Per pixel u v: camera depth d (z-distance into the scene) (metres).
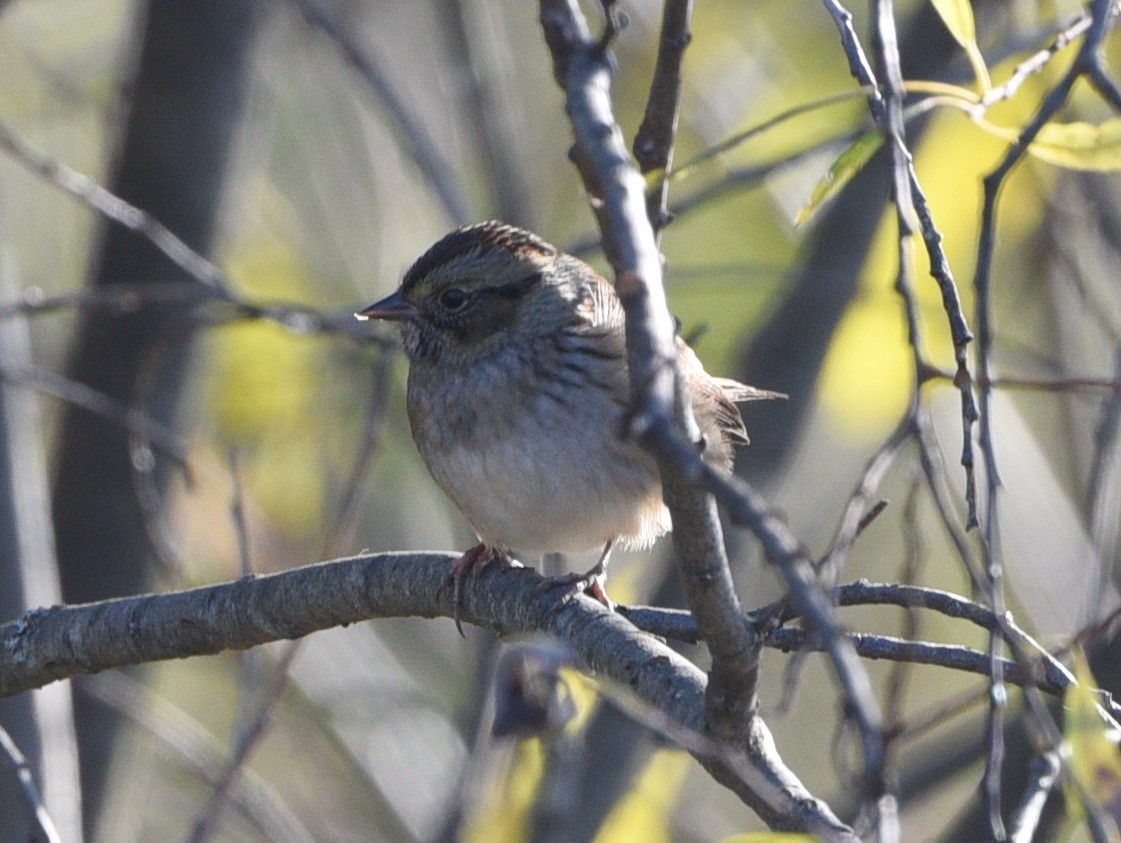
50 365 14.72
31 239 15.20
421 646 14.69
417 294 8.77
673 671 6.76
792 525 13.48
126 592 11.57
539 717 7.20
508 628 7.72
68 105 14.38
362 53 11.01
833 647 4.18
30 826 7.18
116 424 11.20
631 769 10.80
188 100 11.66
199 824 8.09
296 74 14.31
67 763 9.98
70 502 11.59
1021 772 10.34
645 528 8.66
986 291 5.75
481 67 12.24
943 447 11.88
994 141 10.87
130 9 13.53
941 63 10.86
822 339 11.22
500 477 8.54
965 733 12.05
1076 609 10.81
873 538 14.27
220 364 13.24
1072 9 10.20
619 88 12.68
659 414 4.25
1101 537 7.99
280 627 7.83
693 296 12.59
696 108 12.45
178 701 14.83
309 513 13.40
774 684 14.18
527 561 11.57
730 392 9.84
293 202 14.09
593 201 5.14
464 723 12.77
